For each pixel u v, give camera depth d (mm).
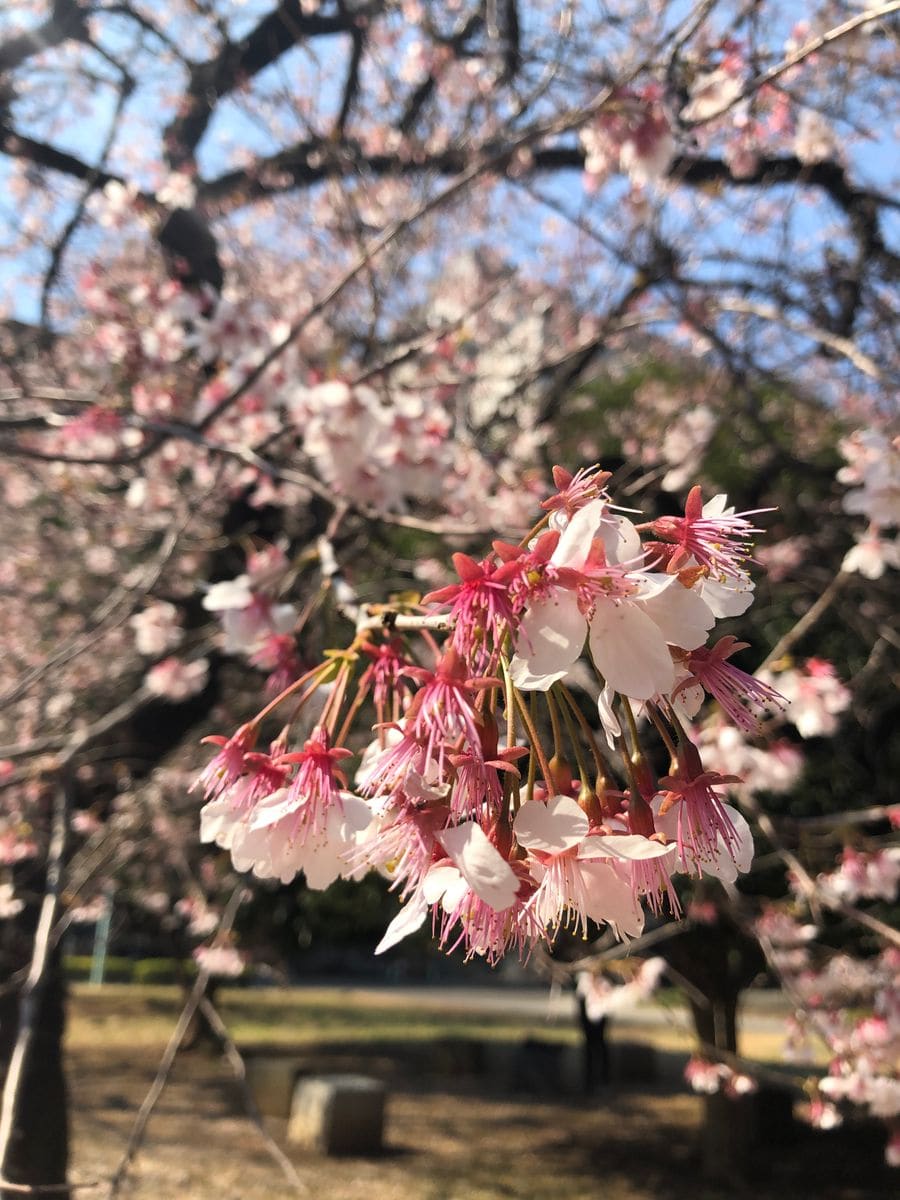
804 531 5867
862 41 3506
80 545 6285
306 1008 16172
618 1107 8938
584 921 954
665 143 2869
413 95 5559
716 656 997
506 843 938
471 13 4797
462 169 5141
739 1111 6664
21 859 4039
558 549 923
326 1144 7016
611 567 907
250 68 5117
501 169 4762
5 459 5238
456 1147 7398
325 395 3268
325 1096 7176
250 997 17750
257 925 8031
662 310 5074
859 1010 3752
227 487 4801
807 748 5891
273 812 1102
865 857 3295
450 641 1026
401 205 5844
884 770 5895
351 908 7809
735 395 5664
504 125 4809
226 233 6570
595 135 3066
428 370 5094
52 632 6141
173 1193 5801
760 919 3855
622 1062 10234
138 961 20922
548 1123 8250
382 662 1218
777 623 6000
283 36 4961
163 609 4160
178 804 4977
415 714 992
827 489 5949
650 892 965
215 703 4430
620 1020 14508
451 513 4680
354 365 4598
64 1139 4016
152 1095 2557
